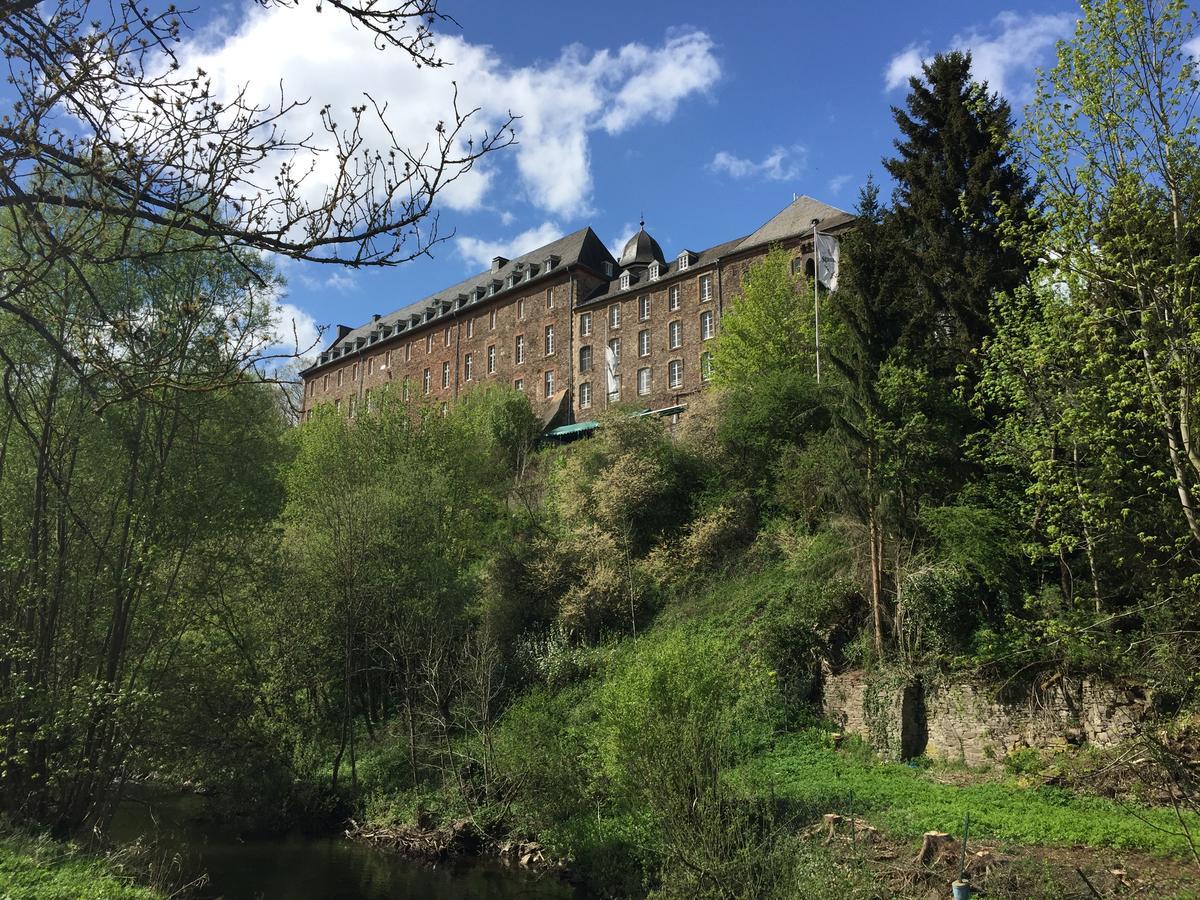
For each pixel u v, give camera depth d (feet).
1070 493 39.24
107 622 49.21
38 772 44.80
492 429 158.40
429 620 74.33
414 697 69.31
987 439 57.41
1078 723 44.93
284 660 68.13
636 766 42.19
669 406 163.94
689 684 45.21
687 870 33.94
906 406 59.00
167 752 55.01
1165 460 36.88
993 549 52.26
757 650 62.44
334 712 79.15
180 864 46.73
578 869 47.39
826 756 53.72
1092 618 43.14
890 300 66.64
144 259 15.43
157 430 49.88
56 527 47.47
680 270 172.76
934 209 66.18
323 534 77.25
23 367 39.81
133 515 47.52
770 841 35.81
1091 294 37.35
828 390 71.92
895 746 52.39
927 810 40.98
